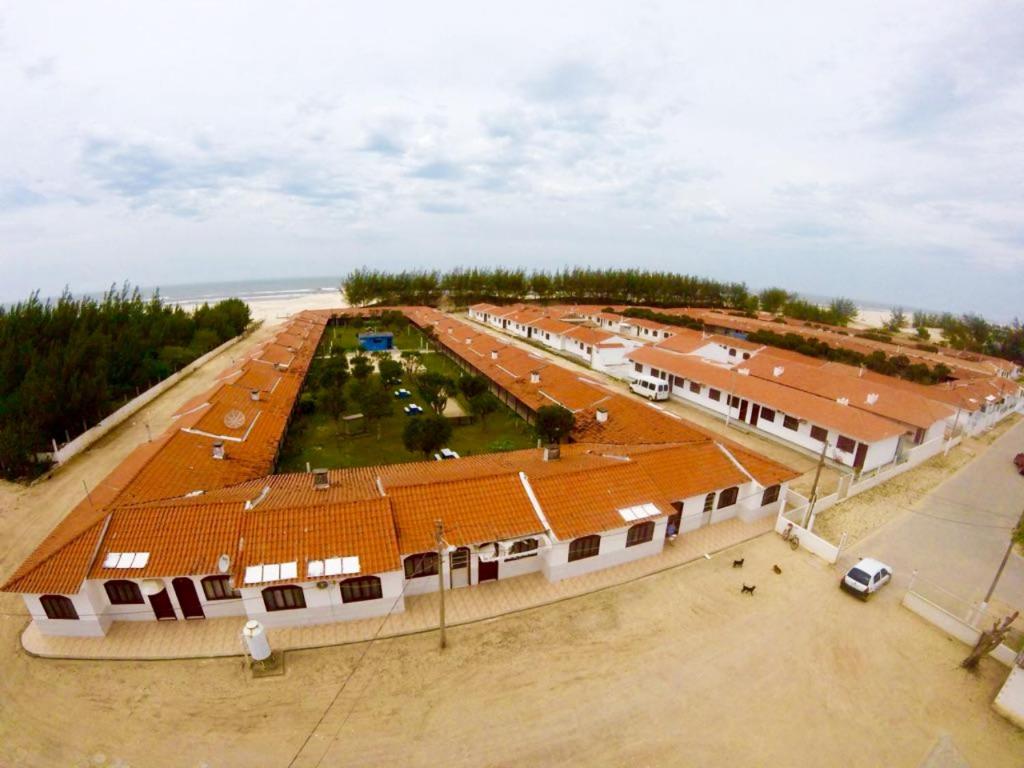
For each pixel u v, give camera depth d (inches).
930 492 1450.5
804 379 2082.9
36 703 711.1
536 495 994.7
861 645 854.5
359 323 4205.2
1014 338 4087.1
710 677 779.4
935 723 721.6
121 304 2632.9
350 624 858.8
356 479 1133.1
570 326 3319.4
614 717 709.3
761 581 1005.2
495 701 728.3
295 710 708.7
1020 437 2042.3
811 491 1416.1
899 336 4660.4
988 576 1066.1
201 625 852.6
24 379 1598.2
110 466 1450.5
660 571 1025.5
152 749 652.7
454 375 2522.1
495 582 973.2
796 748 675.4
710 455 1220.5
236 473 1194.6
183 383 2327.8
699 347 2664.9
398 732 681.6
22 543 1084.5
